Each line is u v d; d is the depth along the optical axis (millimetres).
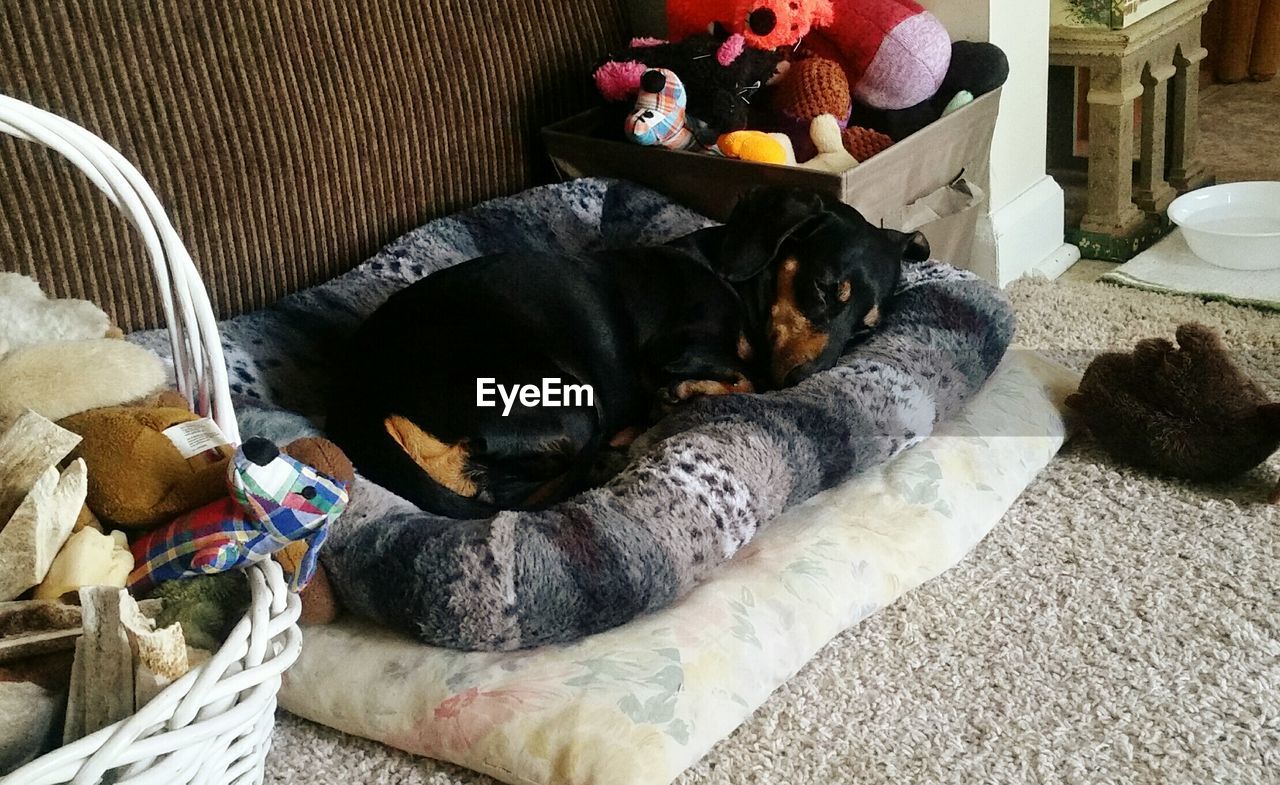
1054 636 1330
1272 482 1581
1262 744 1162
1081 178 2598
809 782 1152
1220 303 2104
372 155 1859
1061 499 1583
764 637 1264
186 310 1103
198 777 889
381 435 1409
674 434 1475
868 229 1689
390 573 1247
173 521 1062
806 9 1883
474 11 1964
